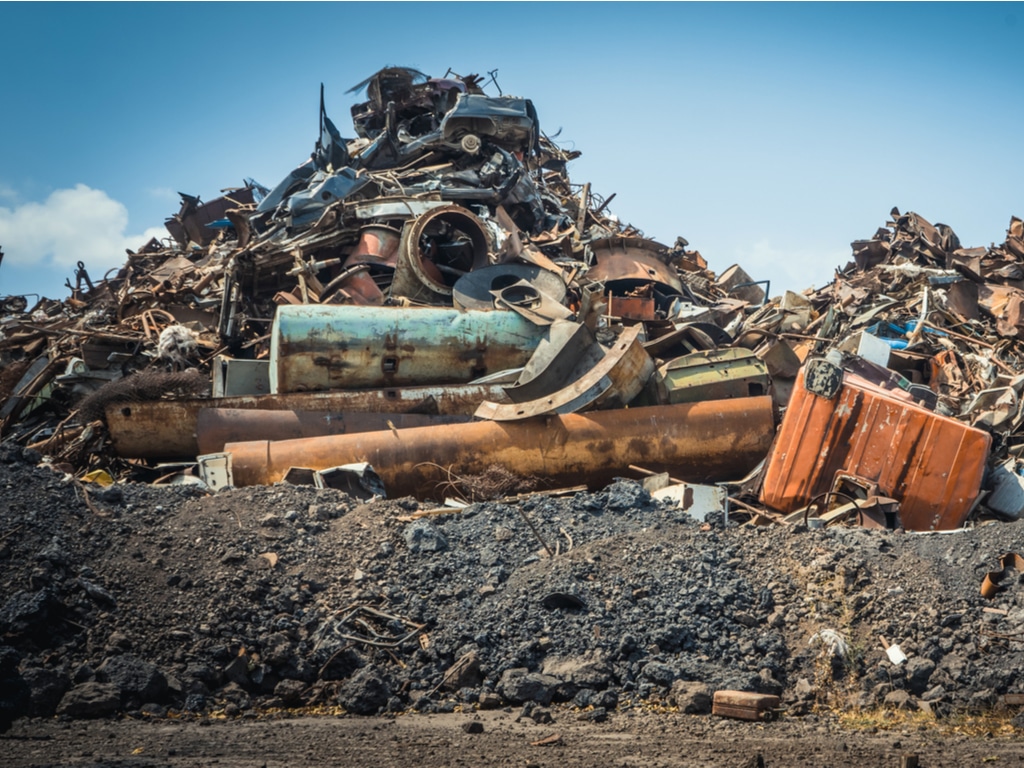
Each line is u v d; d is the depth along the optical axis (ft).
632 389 49.42
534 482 46.80
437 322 52.01
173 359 58.90
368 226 66.64
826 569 32.86
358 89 92.89
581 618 30.94
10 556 31.35
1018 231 95.55
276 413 48.47
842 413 44.62
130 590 30.71
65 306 91.61
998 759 22.26
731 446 48.14
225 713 27.43
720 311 76.23
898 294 84.43
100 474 46.88
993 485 47.62
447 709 28.17
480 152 85.71
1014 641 29.50
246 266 65.92
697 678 29.01
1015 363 69.77
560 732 25.26
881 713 27.68
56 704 26.71
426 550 34.30
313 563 33.30
